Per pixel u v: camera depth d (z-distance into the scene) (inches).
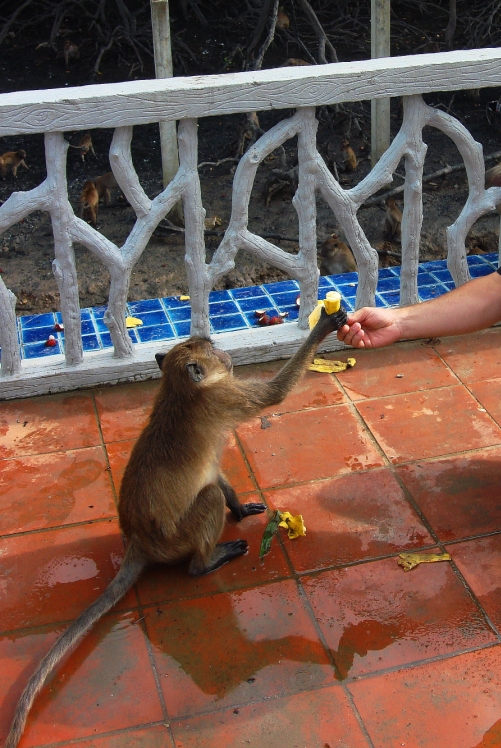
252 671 80.7
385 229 180.5
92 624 84.5
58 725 77.5
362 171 214.7
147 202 107.3
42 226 190.7
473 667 80.2
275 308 127.0
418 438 103.6
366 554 90.4
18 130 99.7
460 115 241.1
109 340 121.0
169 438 84.7
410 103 108.5
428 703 77.8
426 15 305.4
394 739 75.5
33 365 113.5
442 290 129.6
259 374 115.8
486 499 95.6
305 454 102.1
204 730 76.7
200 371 82.9
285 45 266.2
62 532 94.0
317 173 109.3
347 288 132.4
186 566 90.2
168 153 158.6
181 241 180.4
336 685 79.4
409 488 97.3
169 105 101.5
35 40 280.5
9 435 106.7
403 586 87.0
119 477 100.3
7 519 95.6
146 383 114.4
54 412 110.1
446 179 203.9
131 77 260.7
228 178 214.7
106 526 94.6
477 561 89.1
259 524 94.3
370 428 105.3
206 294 113.4
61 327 123.9
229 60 262.7
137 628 84.5
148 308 128.5
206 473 86.3
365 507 95.3
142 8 263.7
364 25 283.4
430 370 114.1
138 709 78.3
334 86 103.9
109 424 107.9
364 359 116.7
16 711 76.0
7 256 177.2
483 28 265.6
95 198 186.9
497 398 108.7
